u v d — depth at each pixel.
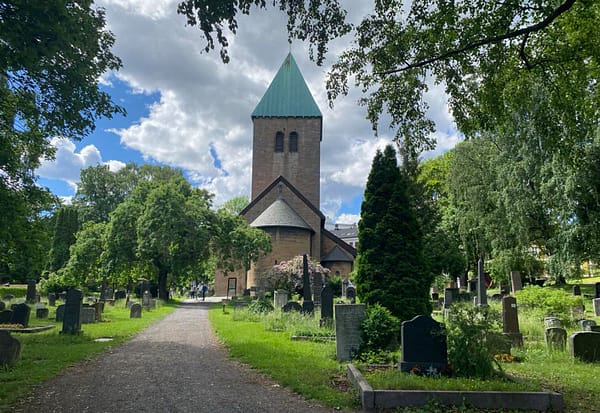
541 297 20.28
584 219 26.09
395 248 11.84
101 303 23.61
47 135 14.23
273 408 6.78
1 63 9.81
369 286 11.76
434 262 35.72
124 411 6.59
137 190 40.34
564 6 9.33
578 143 17.73
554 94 12.23
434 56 11.56
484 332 8.20
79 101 12.72
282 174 58.09
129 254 37.34
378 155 12.58
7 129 13.21
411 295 11.55
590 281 44.66
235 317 22.25
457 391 6.88
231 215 39.62
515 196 29.94
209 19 8.60
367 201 12.38
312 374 8.76
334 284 40.50
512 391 6.92
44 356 10.80
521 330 15.12
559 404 6.82
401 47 11.61
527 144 28.41
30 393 7.51
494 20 10.61
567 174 25.44
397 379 7.40
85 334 15.05
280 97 59.84
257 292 36.94
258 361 10.15
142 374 9.10
